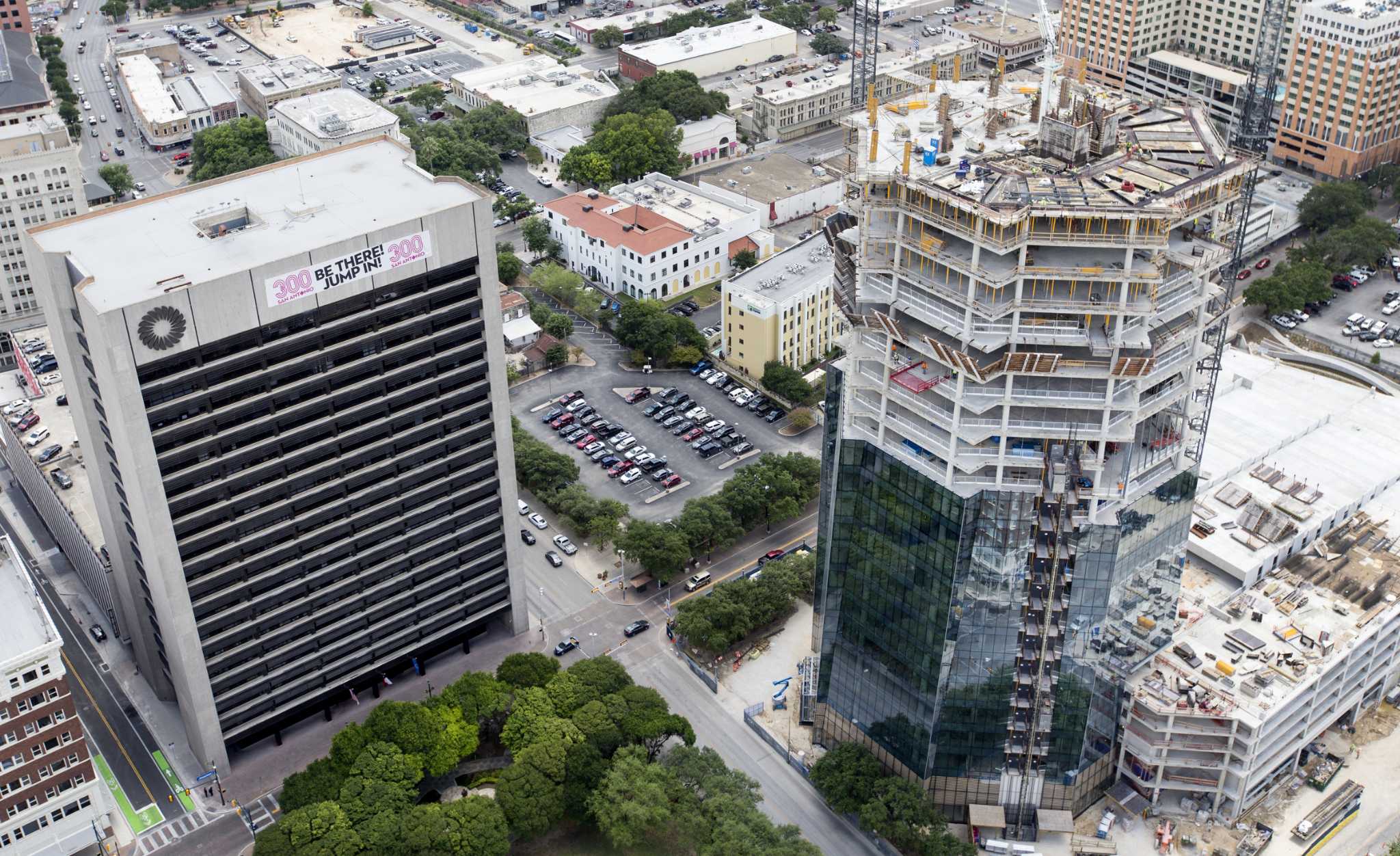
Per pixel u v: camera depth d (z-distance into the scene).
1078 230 184.75
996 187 189.38
